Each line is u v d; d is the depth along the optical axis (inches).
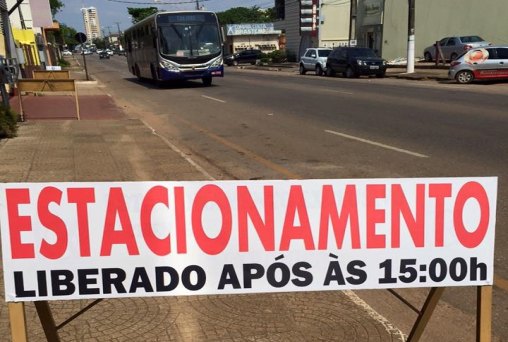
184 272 81.7
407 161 292.0
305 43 1905.8
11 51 779.4
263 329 122.4
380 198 81.9
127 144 353.1
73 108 591.5
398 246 83.4
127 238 80.0
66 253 79.3
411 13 1007.0
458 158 295.1
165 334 120.4
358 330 121.9
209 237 81.1
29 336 118.3
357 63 1023.0
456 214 83.1
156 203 79.5
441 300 139.5
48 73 759.7
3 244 78.0
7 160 300.5
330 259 83.0
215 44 878.4
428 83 863.1
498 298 138.0
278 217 81.4
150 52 937.5
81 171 273.4
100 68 2006.6
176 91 833.5
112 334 120.3
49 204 77.7
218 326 123.9
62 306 132.9
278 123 452.8
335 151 326.3
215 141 373.1
